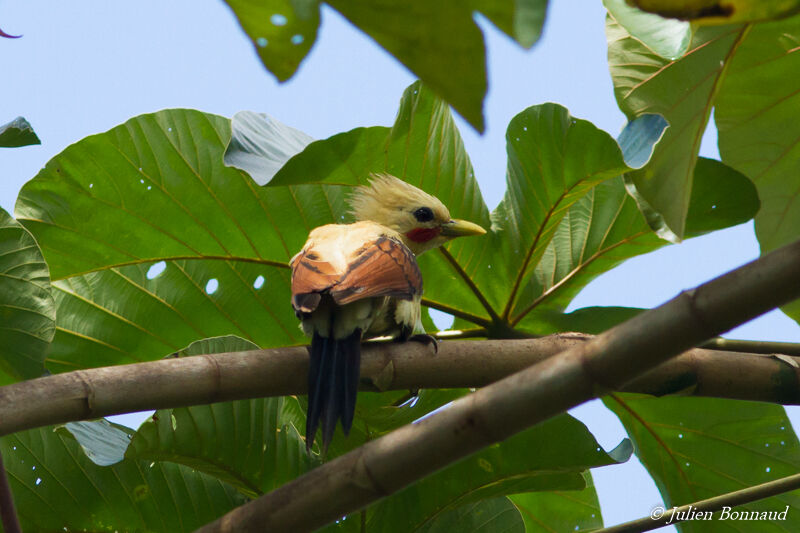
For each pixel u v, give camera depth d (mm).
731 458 9406
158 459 7805
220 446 7965
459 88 2820
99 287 9500
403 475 4918
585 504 10086
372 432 8406
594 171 8453
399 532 8430
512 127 8648
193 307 9594
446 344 7520
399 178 9195
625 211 9555
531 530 10180
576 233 9758
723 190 8383
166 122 9195
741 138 8391
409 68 2850
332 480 5004
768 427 9281
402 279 8539
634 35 7293
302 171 8391
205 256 9516
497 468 8117
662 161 7105
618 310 9312
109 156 9094
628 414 9578
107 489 8477
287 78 3305
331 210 9742
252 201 9391
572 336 7488
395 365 7461
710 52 7008
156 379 6277
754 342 7738
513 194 9430
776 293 4434
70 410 5934
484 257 9680
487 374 7359
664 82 7363
